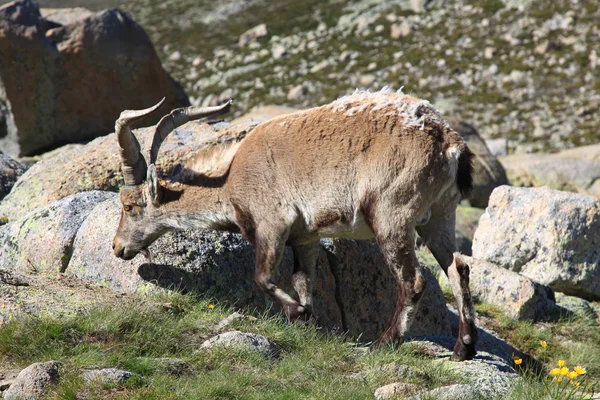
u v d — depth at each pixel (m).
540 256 41.31
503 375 24.72
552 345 36.31
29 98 59.91
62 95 60.81
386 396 21.78
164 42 150.00
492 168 74.19
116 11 62.84
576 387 21.80
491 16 133.75
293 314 26.78
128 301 26.53
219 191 27.75
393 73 126.06
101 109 62.03
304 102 123.00
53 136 61.34
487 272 39.97
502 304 38.84
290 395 21.05
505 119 112.38
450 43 130.25
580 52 122.06
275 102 124.50
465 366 25.31
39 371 20.81
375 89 123.12
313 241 28.56
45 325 23.77
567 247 40.91
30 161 52.38
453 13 137.88
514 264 41.75
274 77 130.75
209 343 24.25
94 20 61.44
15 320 23.92
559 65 120.62
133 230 28.75
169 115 28.11
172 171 29.19
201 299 28.12
